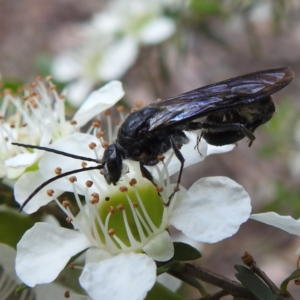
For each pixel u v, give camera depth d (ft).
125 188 0.22
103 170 0.22
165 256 0.21
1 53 0.82
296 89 0.69
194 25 0.43
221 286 0.22
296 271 0.21
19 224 0.24
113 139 0.25
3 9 0.89
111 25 0.45
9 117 0.29
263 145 0.53
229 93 0.23
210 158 0.64
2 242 0.24
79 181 0.23
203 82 0.69
